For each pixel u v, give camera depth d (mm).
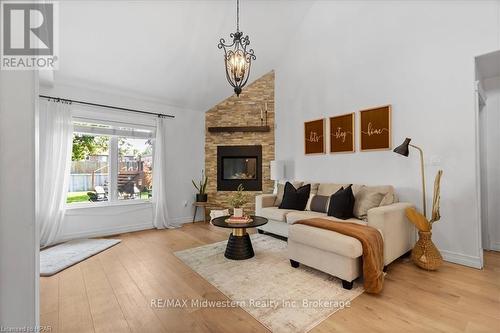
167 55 3896
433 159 3057
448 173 2938
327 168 4328
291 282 2359
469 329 1654
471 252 2750
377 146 3590
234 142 5492
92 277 2504
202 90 4977
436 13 3031
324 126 4367
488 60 2812
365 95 3781
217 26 3807
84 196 4176
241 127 5352
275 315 1831
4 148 550
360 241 2188
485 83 3295
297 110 4887
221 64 4473
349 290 2193
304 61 4734
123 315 1852
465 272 2568
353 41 3930
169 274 2570
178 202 5191
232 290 2213
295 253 2668
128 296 2125
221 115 5586
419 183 3184
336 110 4195
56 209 3654
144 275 2549
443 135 2980
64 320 1788
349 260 2176
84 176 4188
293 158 4977
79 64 3562
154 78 4270
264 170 5383
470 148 2783
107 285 2330
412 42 3252
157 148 4793
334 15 4180
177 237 4051
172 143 5129
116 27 3209
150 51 3723
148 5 3104
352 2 3918
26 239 572
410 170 3270
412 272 2570
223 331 1667
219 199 5465
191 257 3066
